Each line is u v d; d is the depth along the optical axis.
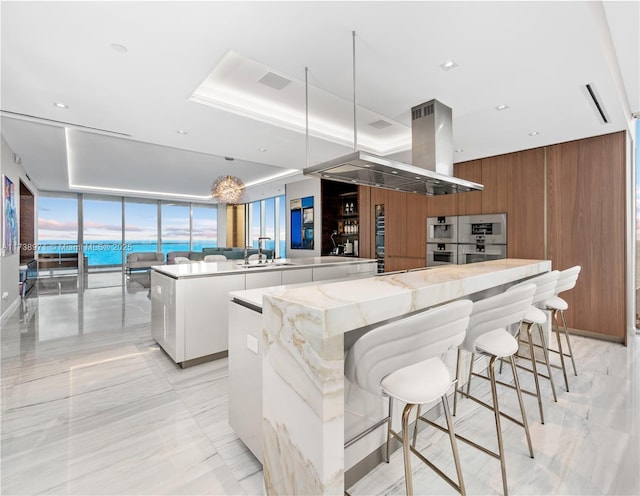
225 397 2.38
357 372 1.20
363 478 1.60
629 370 2.86
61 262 9.73
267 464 1.44
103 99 2.79
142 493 1.50
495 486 1.53
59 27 1.84
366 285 1.58
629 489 1.51
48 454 1.75
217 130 3.57
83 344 3.51
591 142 3.72
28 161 5.86
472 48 2.08
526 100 2.81
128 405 2.26
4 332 3.94
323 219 6.93
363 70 2.36
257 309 1.65
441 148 2.93
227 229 12.45
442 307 1.20
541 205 4.08
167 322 3.03
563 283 2.67
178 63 2.23
